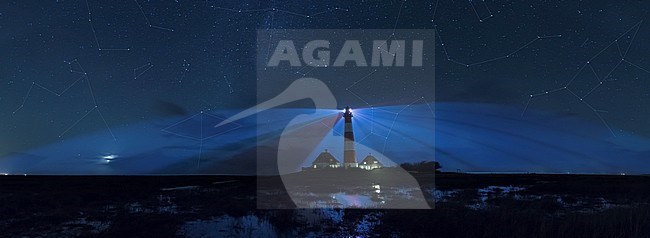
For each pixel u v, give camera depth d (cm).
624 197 2592
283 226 1505
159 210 2044
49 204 2323
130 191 3291
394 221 1586
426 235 1307
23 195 2852
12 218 1814
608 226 1232
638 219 1233
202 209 2072
